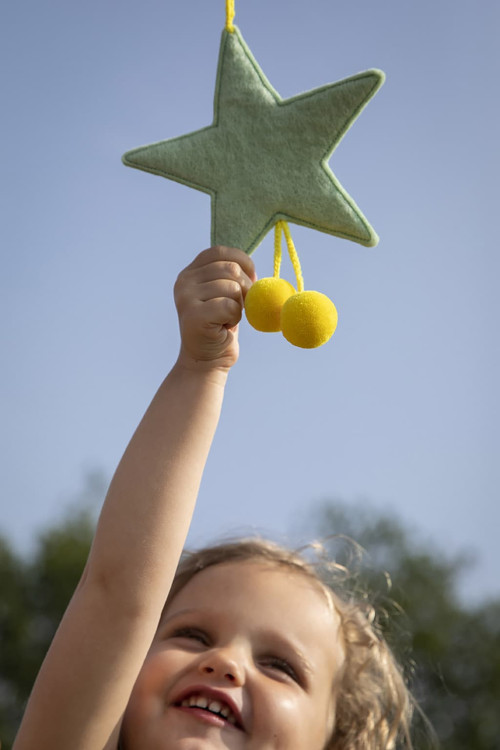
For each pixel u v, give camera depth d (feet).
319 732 3.40
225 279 2.93
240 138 3.01
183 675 3.19
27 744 2.90
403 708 4.17
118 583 2.91
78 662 2.89
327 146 2.97
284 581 3.60
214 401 3.02
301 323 2.77
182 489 2.96
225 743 3.10
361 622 3.98
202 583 3.55
